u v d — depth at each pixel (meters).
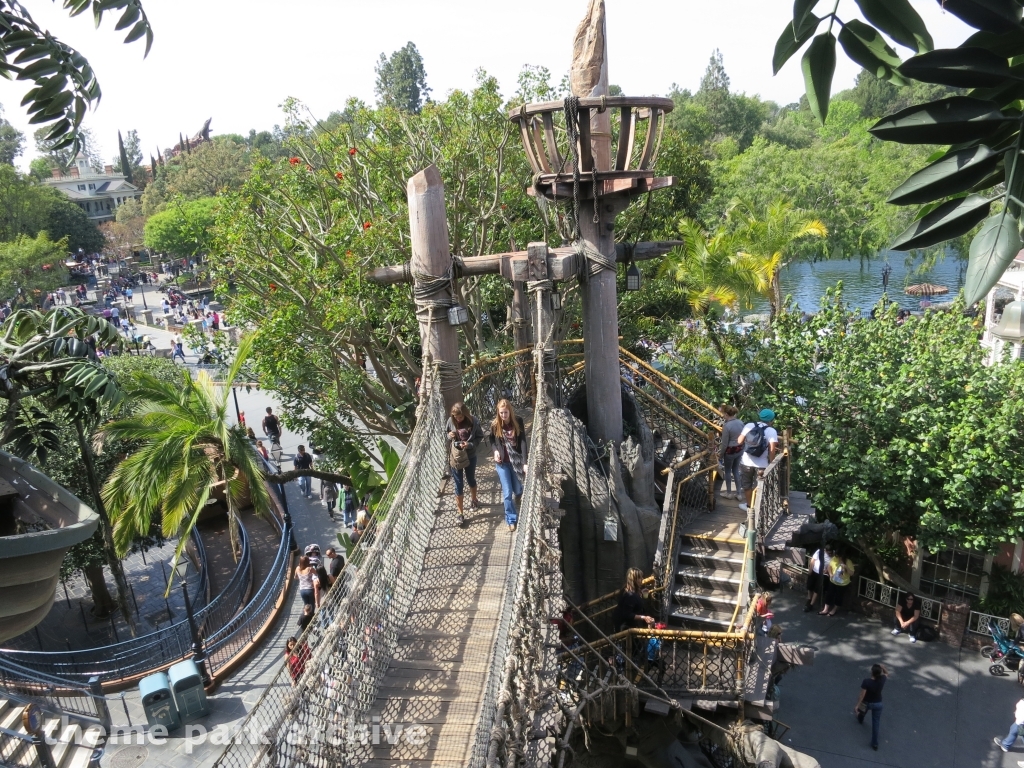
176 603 20.25
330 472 21.44
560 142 19.95
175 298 57.25
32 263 52.03
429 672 7.14
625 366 15.98
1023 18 1.71
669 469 12.87
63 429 18.69
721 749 13.74
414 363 21.36
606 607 12.20
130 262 85.81
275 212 19.20
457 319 11.83
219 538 23.09
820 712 16.03
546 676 6.89
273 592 18.08
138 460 16.27
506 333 21.70
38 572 7.94
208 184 77.44
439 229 11.76
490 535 9.48
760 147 48.25
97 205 104.94
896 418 18.11
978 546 17.08
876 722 14.91
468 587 8.41
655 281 24.17
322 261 19.06
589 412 13.17
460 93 20.44
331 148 20.67
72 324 13.51
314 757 5.57
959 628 17.83
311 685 5.72
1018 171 1.69
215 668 15.43
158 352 38.97
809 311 49.81
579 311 21.56
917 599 18.45
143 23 4.75
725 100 75.75
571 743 11.45
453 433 9.82
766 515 12.47
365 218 19.67
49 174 103.00
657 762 12.02
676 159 24.11
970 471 16.53
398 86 74.38
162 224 67.25
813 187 43.31
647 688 10.89
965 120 1.75
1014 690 16.48
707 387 20.33
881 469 17.48
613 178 11.55
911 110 1.79
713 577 11.83
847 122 67.31
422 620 7.90
